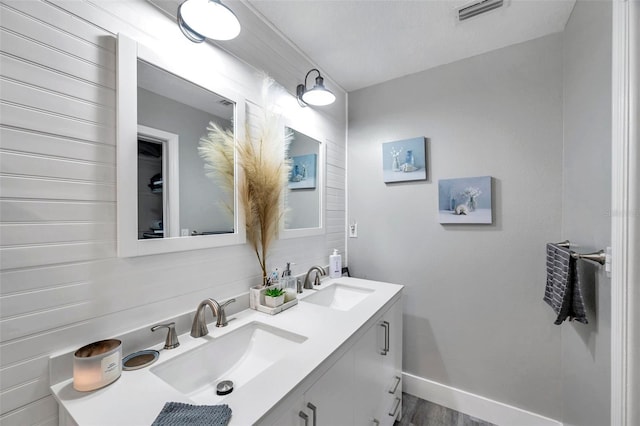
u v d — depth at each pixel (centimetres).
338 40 158
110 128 82
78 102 76
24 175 67
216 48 115
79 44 76
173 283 99
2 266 64
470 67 174
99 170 80
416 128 192
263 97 132
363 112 215
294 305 134
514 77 160
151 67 92
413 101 193
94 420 60
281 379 76
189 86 104
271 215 135
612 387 88
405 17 139
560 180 149
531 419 154
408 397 189
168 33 97
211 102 112
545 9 133
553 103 150
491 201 165
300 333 104
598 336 103
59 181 73
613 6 87
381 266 205
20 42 67
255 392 70
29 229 68
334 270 190
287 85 156
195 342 96
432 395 183
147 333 90
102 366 71
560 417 148
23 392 67
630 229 81
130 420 61
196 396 89
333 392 93
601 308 100
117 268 84
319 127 186
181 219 100
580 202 122
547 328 152
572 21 133
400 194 198
